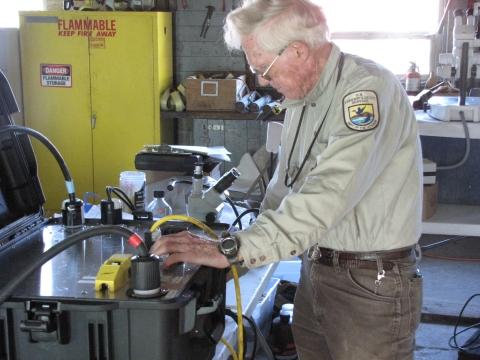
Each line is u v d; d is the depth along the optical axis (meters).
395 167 1.41
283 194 1.77
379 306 1.43
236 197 4.21
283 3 1.33
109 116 4.34
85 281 1.13
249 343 2.12
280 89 1.46
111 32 4.22
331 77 1.41
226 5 4.59
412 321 1.48
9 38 4.28
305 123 1.57
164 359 1.06
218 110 4.22
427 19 4.56
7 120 1.49
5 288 1.01
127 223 1.60
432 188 2.77
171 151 2.64
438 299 3.46
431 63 4.57
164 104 4.28
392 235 1.42
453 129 2.55
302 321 1.75
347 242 1.44
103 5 4.40
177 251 1.23
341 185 1.21
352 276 1.45
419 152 1.49
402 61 4.63
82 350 1.06
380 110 1.29
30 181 1.55
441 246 3.92
